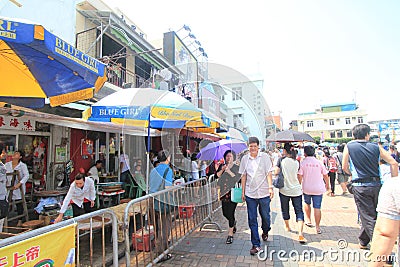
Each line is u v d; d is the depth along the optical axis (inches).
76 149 335.6
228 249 175.3
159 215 153.8
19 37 89.4
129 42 392.2
